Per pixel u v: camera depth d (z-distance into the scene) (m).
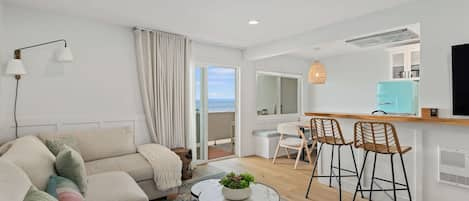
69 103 3.29
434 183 2.50
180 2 2.83
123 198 1.97
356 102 5.73
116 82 3.66
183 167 3.71
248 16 3.26
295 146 4.54
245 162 4.82
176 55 4.09
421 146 2.58
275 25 3.61
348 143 2.93
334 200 3.01
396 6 2.88
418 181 2.60
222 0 2.77
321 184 3.57
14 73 2.71
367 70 5.52
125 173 2.58
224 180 2.09
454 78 2.42
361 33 3.23
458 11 2.42
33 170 1.67
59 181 1.70
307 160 4.97
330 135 3.36
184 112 4.21
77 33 3.34
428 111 2.52
